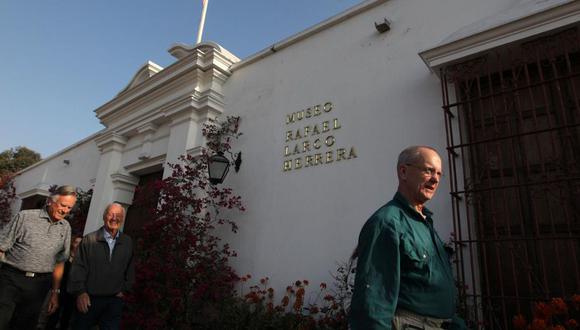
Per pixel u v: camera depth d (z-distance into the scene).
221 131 6.77
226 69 7.38
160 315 4.79
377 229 1.85
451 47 3.99
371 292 1.70
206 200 5.94
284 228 5.30
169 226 5.46
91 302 3.82
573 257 3.19
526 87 3.61
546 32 3.54
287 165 5.62
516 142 3.79
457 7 4.58
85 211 9.58
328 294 4.52
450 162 3.97
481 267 3.62
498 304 3.46
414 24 4.92
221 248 5.95
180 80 7.74
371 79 5.09
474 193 3.76
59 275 4.06
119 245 4.11
